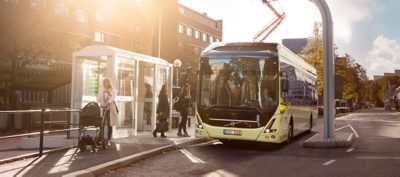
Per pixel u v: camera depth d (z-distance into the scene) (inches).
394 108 4111.7
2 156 387.5
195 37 2942.9
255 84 488.4
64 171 311.4
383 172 341.1
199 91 510.0
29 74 922.7
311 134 763.4
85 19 1633.9
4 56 808.3
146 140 531.5
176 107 602.5
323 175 327.9
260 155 448.5
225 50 510.3
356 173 337.1
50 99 849.5
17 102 989.2
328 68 554.9
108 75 542.0
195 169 352.5
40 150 386.3
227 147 523.8
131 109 587.5
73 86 558.9
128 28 1768.0
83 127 423.8
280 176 323.0
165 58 1987.0
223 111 493.7
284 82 487.2
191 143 540.1
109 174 327.0
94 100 574.2
